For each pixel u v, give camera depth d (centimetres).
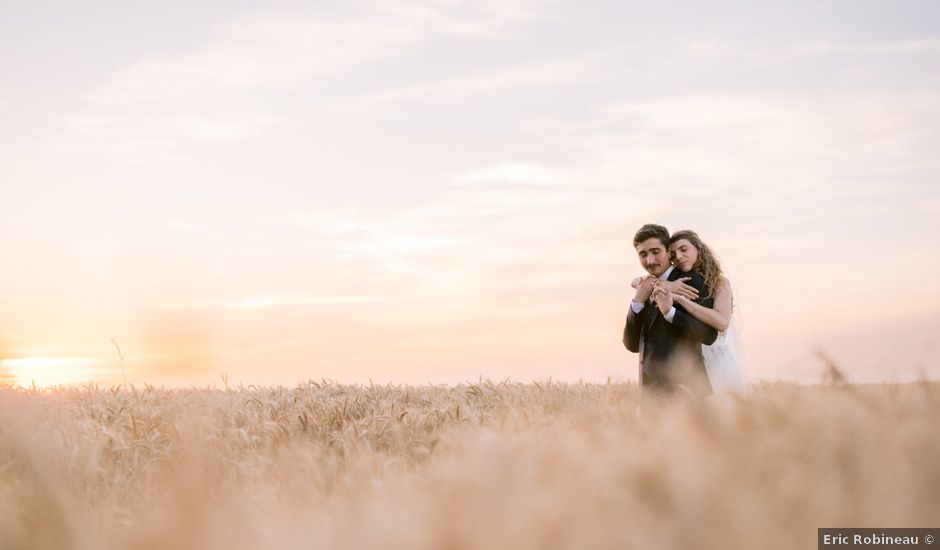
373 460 537
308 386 1322
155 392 1142
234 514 297
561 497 260
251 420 913
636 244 768
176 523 287
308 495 467
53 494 337
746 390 715
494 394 1138
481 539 242
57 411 929
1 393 903
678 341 720
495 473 294
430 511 271
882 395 364
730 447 312
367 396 1213
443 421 862
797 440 306
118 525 349
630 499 256
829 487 264
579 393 921
